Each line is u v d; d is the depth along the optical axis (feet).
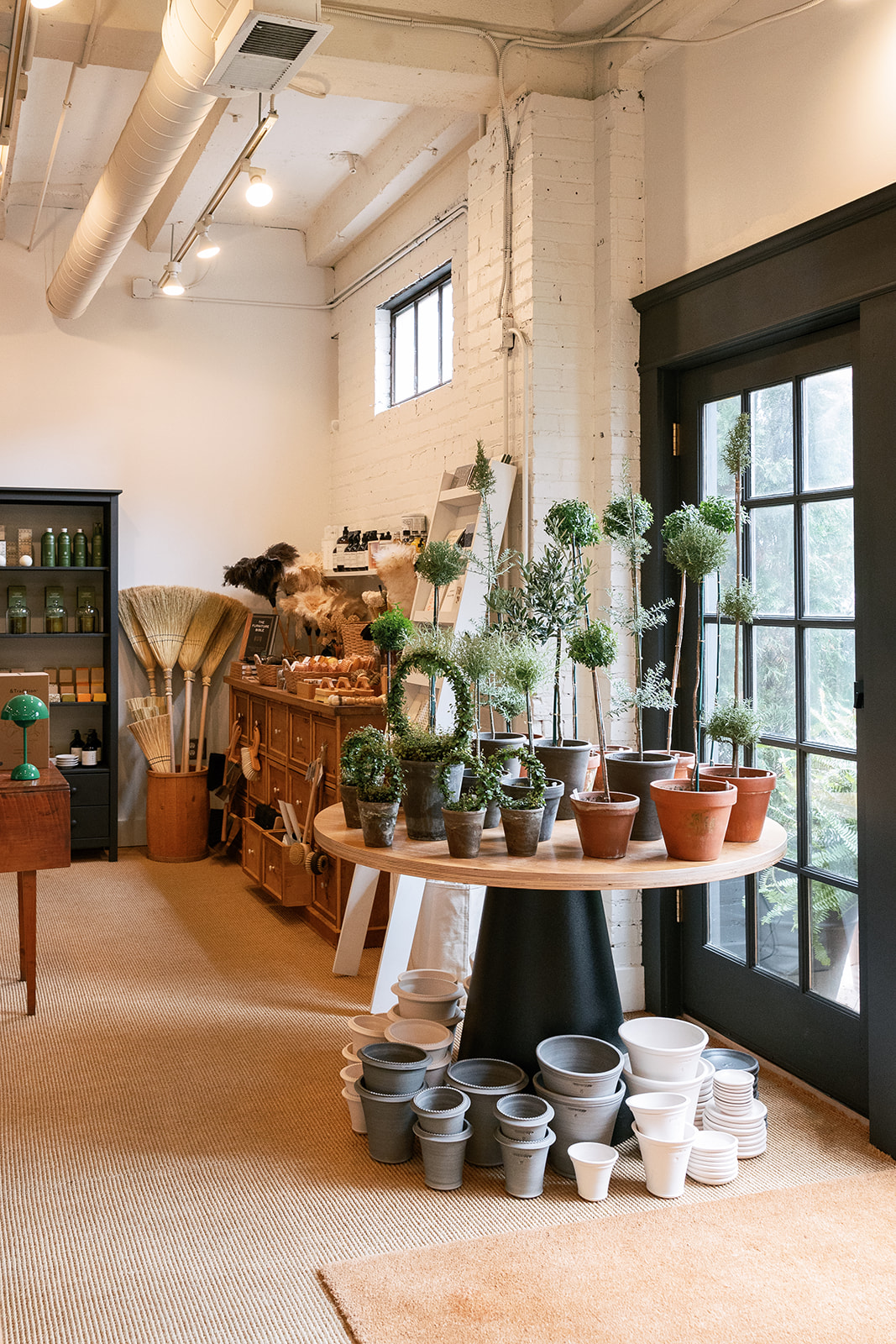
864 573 10.43
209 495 24.07
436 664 10.23
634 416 14.02
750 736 10.03
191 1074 12.01
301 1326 7.63
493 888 10.77
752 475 12.59
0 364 22.47
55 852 13.74
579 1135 9.61
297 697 17.98
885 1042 10.13
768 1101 11.41
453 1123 9.47
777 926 12.28
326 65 13.58
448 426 18.84
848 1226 8.85
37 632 23.13
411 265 20.25
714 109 12.52
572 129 14.06
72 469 23.04
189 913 18.56
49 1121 10.83
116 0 13.26
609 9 13.56
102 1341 7.45
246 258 24.16
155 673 23.94
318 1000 14.34
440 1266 8.28
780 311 11.37
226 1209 9.20
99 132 18.98
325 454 24.99
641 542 10.69
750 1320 7.60
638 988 14.08
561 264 14.02
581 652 9.59
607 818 9.16
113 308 23.25
